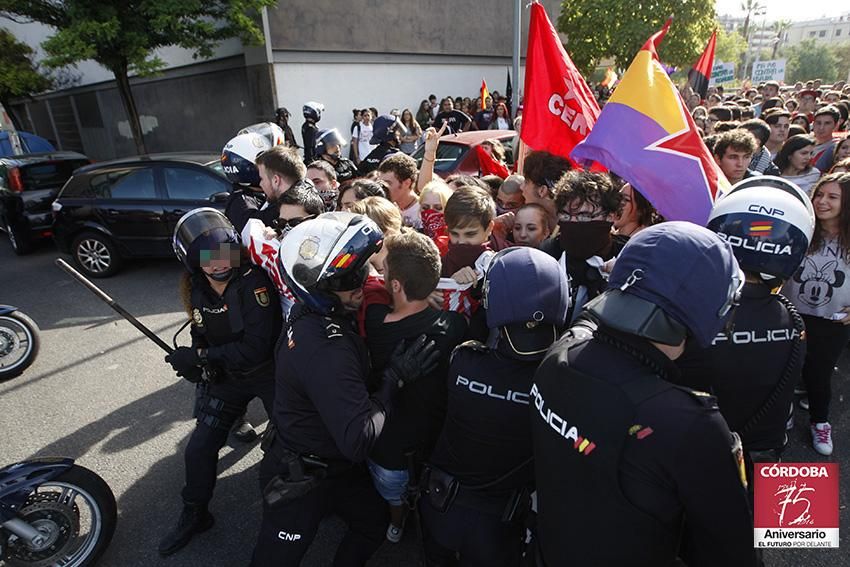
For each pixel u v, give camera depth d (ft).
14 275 22.07
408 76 45.55
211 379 7.49
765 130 15.17
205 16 31.17
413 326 5.95
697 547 3.71
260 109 38.78
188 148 47.60
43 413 11.88
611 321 3.50
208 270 6.90
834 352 9.10
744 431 4.99
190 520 7.97
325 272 5.16
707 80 27.32
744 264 4.90
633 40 43.62
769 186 5.20
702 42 45.27
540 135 10.75
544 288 4.79
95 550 7.47
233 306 7.20
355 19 40.60
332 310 5.43
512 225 9.81
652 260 3.47
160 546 7.89
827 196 8.44
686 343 3.69
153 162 20.33
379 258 7.22
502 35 51.65
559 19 48.98
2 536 7.06
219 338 7.43
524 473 5.25
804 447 9.88
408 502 6.57
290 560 5.91
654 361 3.50
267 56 36.63
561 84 10.40
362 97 42.83
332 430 5.10
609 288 3.74
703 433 3.25
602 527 3.53
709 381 4.82
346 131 42.37
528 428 5.04
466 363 5.24
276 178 9.11
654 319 3.37
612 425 3.37
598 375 3.53
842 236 8.46
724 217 5.08
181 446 10.55
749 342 4.75
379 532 6.70
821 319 8.95
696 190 7.82
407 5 43.68
